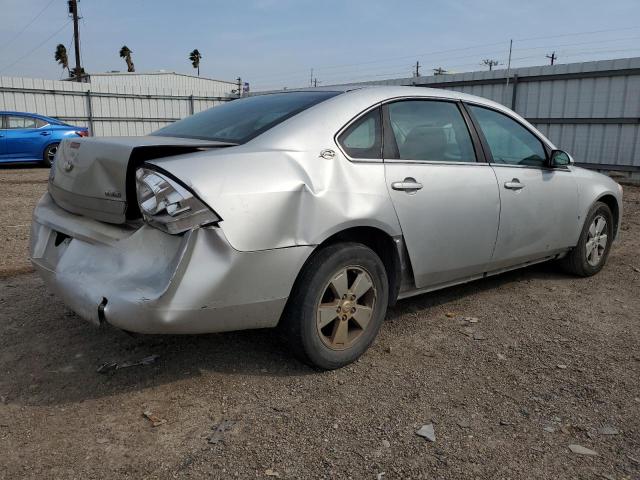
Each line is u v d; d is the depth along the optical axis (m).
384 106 3.33
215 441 2.40
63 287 2.75
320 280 2.85
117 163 2.64
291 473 2.21
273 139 2.87
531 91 14.98
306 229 2.73
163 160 2.56
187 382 2.90
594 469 2.28
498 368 3.16
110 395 2.77
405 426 2.55
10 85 20.39
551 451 2.39
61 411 2.62
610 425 2.60
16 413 2.60
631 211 8.97
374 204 3.04
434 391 2.88
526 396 2.85
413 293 3.52
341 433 2.48
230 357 3.19
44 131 14.20
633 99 13.04
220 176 2.53
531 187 4.15
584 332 3.71
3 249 5.61
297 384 2.91
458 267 3.67
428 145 3.52
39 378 2.93
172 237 2.49
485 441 2.45
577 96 14.08
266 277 2.63
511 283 4.79
